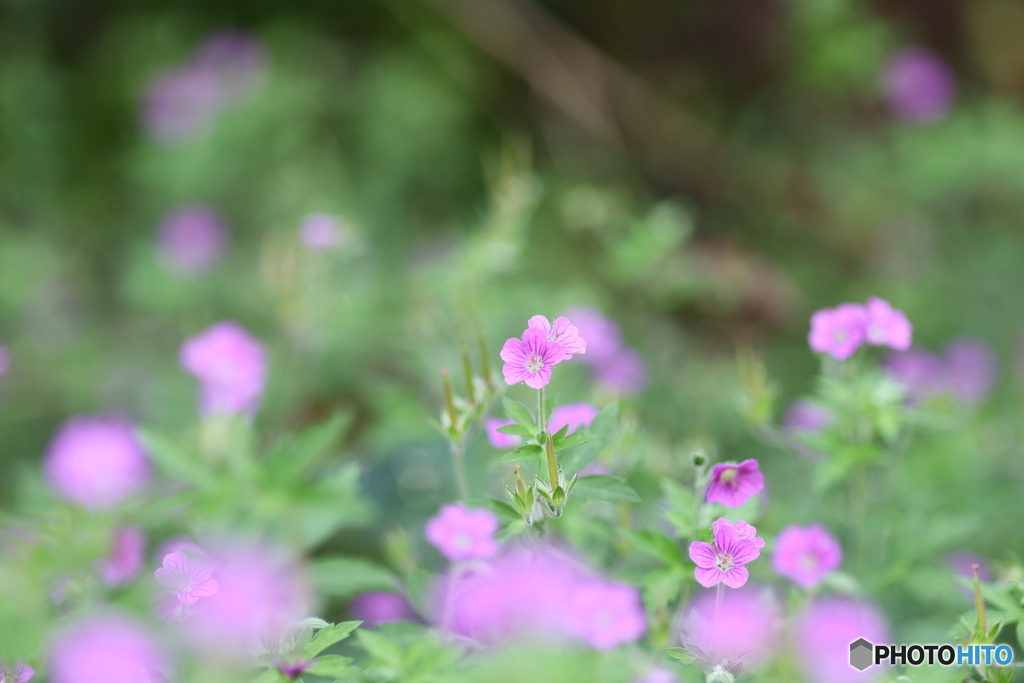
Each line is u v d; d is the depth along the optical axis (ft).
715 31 28.02
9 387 19.76
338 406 17.63
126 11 29.60
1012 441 14.66
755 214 26.30
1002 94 27.61
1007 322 22.03
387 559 13.67
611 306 19.17
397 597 12.27
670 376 17.44
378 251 22.54
